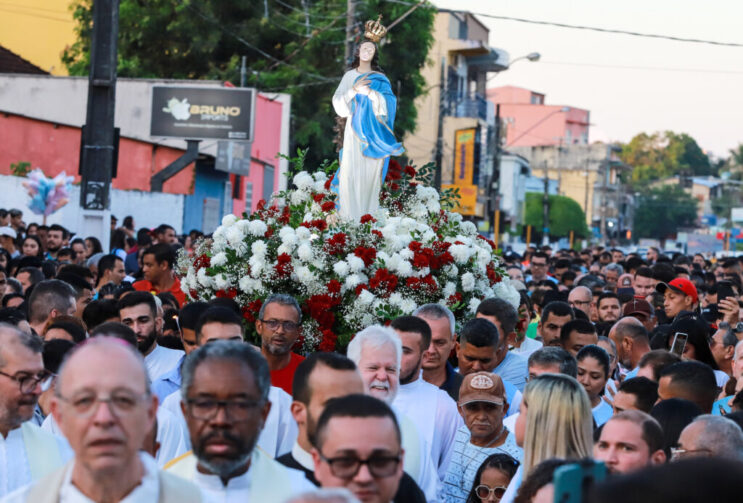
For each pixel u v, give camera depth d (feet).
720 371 30.45
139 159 105.50
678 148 481.46
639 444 16.02
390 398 19.65
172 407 21.25
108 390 11.57
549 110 347.97
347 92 34.99
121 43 145.18
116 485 11.75
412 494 16.07
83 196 56.54
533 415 17.17
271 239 33.17
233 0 143.33
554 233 241.76
